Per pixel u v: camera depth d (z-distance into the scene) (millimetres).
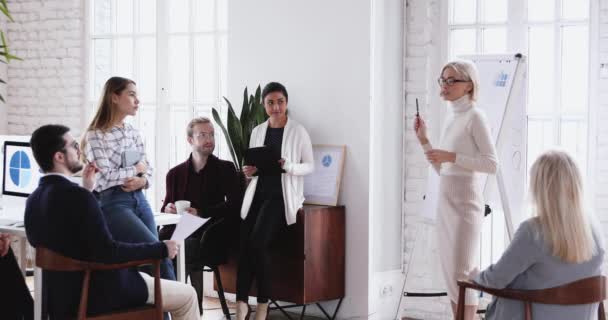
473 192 4539
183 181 5660
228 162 5680
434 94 5742
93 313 3762
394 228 5820
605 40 5297
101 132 4352
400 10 5750
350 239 5629
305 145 5398
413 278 5828
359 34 5531
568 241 3145
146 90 6852
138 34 6848
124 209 4305
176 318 4148
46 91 7160
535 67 5539
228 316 5559
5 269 4078
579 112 5430
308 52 5766
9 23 7227
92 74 7066
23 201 5184
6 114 7293
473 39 5688
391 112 5730
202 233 5508
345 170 5633
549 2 5477
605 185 5332
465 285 3488
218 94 6535
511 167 4992
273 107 5352
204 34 6570
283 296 5453
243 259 5258
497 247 5648
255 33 6016
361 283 5598
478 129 4492
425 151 4668
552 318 3268
